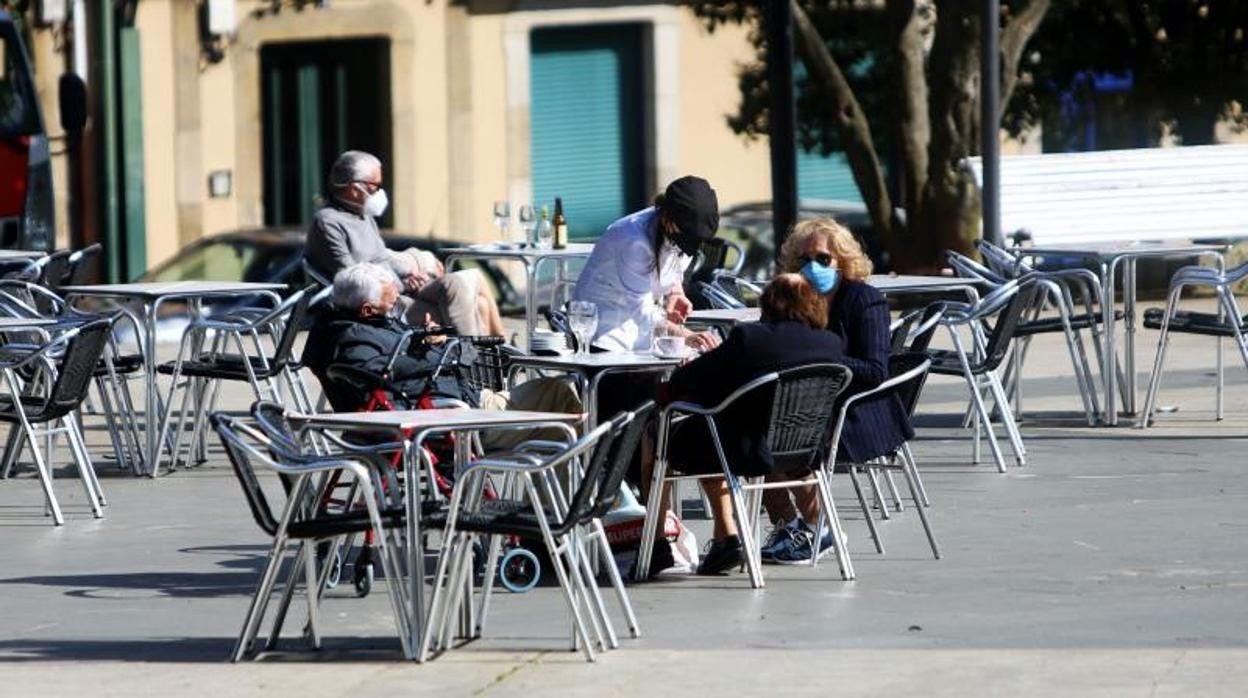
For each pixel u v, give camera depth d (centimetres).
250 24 7306
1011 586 2358
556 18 7644
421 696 1889
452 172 7575
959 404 3900
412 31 7494
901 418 2533
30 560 2617
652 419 2447
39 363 3138
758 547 2430
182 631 2200
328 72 7481
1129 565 2469
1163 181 4428
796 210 4484
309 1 7356
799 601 2297
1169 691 1847
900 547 2614
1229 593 2303
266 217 7400
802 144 6638
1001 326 3206
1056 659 1980
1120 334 4856
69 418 2928
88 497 2967
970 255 5844
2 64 4947
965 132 5841
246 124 7338
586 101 7712
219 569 2542
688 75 7750
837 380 2370
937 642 2080
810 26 6000
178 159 7188
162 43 7144
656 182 7731
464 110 7575
